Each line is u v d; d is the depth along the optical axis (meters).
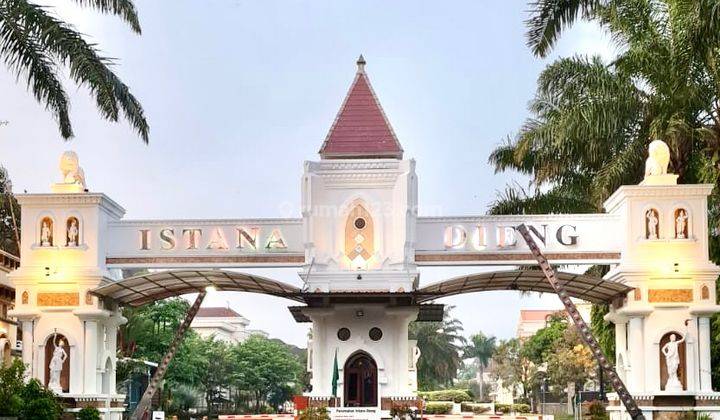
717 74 37.28
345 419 36.62
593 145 40.66
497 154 45.69
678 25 36.06
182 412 79.25
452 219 38.16
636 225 36.53
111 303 38.41
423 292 36.81
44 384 37.03
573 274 35.97
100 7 32.28
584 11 32.09
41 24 31.17
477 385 190.38
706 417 34.88
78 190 37.91
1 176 52.72
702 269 36.09
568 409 78.94
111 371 38.94
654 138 38.41
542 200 44.38
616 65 40.34
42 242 37.59
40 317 37.25
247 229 38.34
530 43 32.03
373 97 41.09
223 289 39.38
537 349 102.31
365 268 38.12
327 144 39.94
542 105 43.16
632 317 36.38
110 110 32.19
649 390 35.97
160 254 38.19
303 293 36.59
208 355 107.12
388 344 38.50
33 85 31.72
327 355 38.53
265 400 126.31
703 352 36.03
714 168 37.66
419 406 38.03
